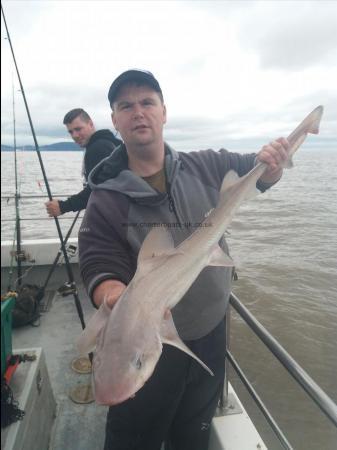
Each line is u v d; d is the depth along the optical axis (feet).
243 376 7.27
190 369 6.90
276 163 7.57
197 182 7.36
